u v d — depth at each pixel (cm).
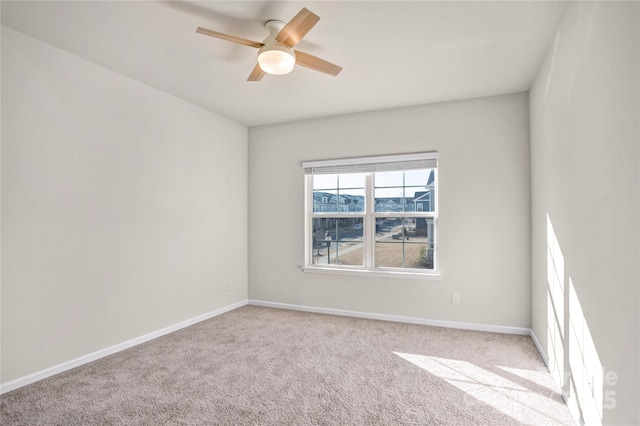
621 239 134
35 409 208
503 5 204
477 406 212
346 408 210
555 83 233
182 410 208
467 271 360
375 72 297
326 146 425
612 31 141
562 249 218
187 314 371
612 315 143
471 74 300
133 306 313
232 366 270
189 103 376
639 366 121
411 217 392
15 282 233
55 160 255
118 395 225
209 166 403
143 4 205
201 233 391
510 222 345
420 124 379
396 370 262
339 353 295
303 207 438
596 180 159
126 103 308
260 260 461
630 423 128
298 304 439
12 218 231
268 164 457
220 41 248
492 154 351
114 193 298
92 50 261
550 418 198
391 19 218
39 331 246
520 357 284
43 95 248
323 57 270
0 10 210
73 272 267
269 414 204
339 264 427
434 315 373
